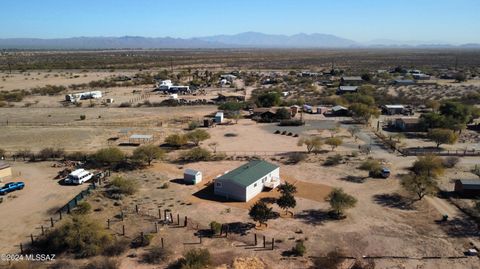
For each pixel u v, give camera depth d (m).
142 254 35.59
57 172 58.06
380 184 52.94
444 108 90.06
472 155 65.75
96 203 46.72
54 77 186.88
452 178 54.94
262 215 40.19
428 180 49.09
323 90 145.12
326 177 55.69
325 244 37.50
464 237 38.72
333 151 68.62
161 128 86.75
